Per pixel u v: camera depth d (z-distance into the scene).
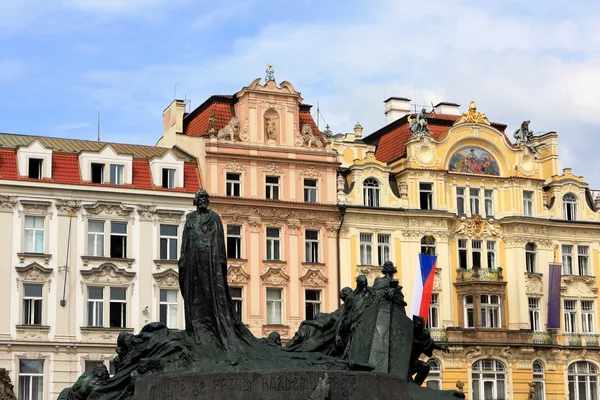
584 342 83.81
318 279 76.25
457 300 80.81
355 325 35.06
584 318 84.81
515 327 81.56
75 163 71.94
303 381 30.67
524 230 83.06
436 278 79.75
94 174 72.38
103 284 70.62
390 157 84.44
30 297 69.12
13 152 70.56
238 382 30.53
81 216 70.94
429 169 81.06
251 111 76.69
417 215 79.88
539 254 83.62
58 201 70.50
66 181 70.69
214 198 74.00
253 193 75.75
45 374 68.50
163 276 72.00
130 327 70.81
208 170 74.69
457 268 81.06
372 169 79.94
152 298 71.75
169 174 74.12
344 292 35.94
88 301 70.31
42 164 70.62
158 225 72.69
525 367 80.69
